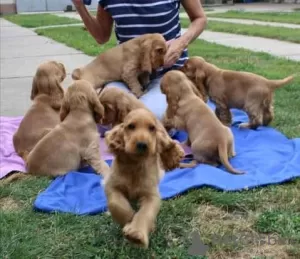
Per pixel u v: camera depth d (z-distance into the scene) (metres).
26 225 1.02
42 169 1.26
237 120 1.70
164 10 1.63
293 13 5.66
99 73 1.67
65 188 1.18
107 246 0.94
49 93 1.44
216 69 1.59
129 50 1.64
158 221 1.01
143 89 1.68
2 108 1.99
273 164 1.27
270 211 1.05
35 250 0.92
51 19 6.45
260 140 1.48
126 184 0.93
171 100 1.38
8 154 1.43
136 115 0.89
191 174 1.22
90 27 1.75
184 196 1.12
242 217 1.05
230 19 5.36
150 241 0.94
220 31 4.31
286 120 1.67
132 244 0.90
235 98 1.56
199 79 1.58
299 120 1.67
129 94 1.40
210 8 7.49
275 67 2.57
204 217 1.05
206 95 1.61
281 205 1.08
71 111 1.29
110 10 1.66
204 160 1.29
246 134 1.53
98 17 1.74
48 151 1.26
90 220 1.03
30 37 4.46
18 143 1.40
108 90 1.39
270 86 1.56
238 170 1.25
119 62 1.66
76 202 1.11
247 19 5.26
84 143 1.28
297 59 2.84
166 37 1.66
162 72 1.66
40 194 1.14
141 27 1.64
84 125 1.28
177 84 1.38
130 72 1.64
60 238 0.97
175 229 0.99
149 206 0.90
